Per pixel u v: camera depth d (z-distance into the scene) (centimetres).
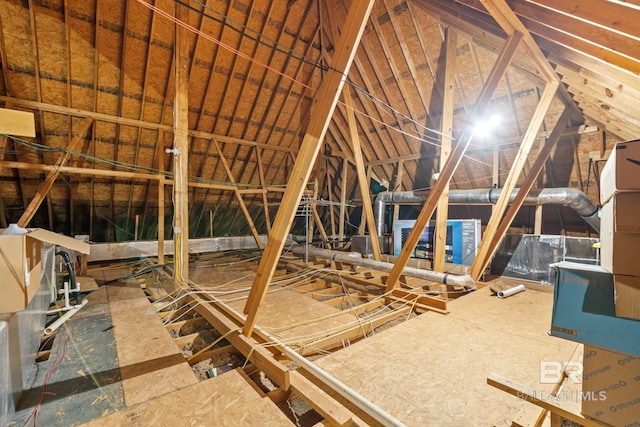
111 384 165
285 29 512
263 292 198
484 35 327
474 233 471
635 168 87
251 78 546
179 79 370
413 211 762
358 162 428
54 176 398
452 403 152
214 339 261
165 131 529
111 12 400
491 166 562
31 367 176
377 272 462
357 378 174
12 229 151
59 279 356
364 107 610
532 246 426
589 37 161
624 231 91
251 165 690
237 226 823
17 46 383
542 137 476
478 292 344
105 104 473
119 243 513
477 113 283
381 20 464
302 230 870
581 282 103
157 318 262
